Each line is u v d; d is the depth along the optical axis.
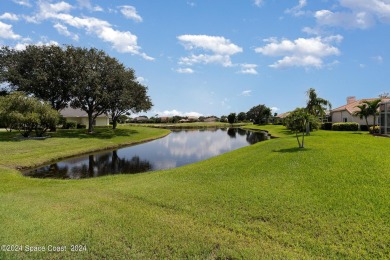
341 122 37.22
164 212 6.52
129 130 42.88
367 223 5.46
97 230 5.52
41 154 18.80
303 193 7.40
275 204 6.67
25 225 5.77
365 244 4.74
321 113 32.03
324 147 15.25
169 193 8.08
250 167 11.38
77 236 5.25
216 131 55.41
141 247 4.83
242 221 5.84
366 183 7.95
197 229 5.52
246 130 56.84
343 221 5.61
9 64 31.55
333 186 7.85
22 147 20.36
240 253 4.56
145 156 21.19
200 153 22.92
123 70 36.62
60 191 8.95
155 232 5.39
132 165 17.20
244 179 9.38
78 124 44.59
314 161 11.35
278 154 13.97
